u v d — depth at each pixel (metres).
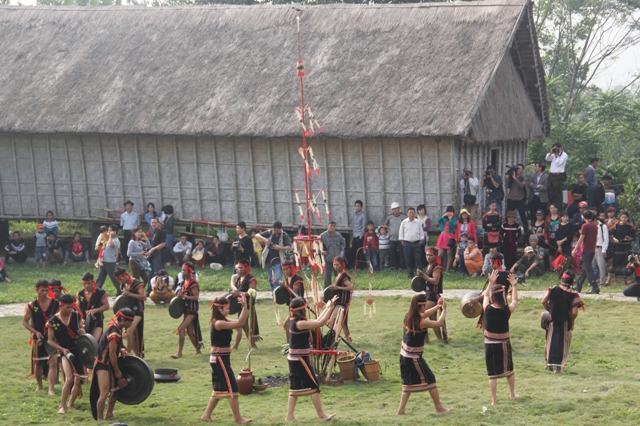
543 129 58.03
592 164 49.12
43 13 60.50
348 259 49.31
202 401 24.66
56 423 22.47
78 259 54.34
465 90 46.44
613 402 22.11
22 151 56.59
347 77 49.56
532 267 43.16
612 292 39.16
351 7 53.75
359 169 49.03
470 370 27.52
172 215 51.41
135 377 22.86
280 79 51.00
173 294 36.88
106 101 53.44
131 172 54.38
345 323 31.34
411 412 22.58
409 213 45.53
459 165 47.31
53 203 56.47
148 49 55.84
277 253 36.56
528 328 33.00
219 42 54.81
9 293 43.47
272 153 50.91
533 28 50.50
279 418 22.56
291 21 54.31
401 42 50.53
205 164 52.62
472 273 44.03
